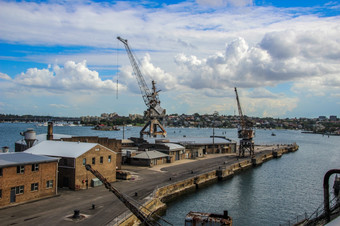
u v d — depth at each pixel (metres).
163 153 112.88
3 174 49.69
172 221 56.38
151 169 94.62
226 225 42.12
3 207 49.69
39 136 91.19
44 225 42.41
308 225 40.62
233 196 78.06
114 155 73.38
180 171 92.69
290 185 93.25
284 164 144.25
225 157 139.12
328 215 36.69
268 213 64.94
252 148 150.62
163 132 184.88
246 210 66.69
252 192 83.12
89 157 66.06
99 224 43.31
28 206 50.84
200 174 87.62
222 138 171.88
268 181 99.38
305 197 78.56
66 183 64.12
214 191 82.56
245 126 153.50
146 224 43.09
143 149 118.62
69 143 71.69
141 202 55.03
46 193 56.81
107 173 71.19
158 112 177.38
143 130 180.62
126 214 47.88
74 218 45.34
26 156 57.56
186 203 69.25
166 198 68.31
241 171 119.38
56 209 49.62
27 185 53.53
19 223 42.91
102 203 53.56
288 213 65.25
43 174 56.22
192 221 43.41
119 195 43.44
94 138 86.94
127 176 75.81
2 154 57.22
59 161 64.75
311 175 112.44
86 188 64.75
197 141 153.88
